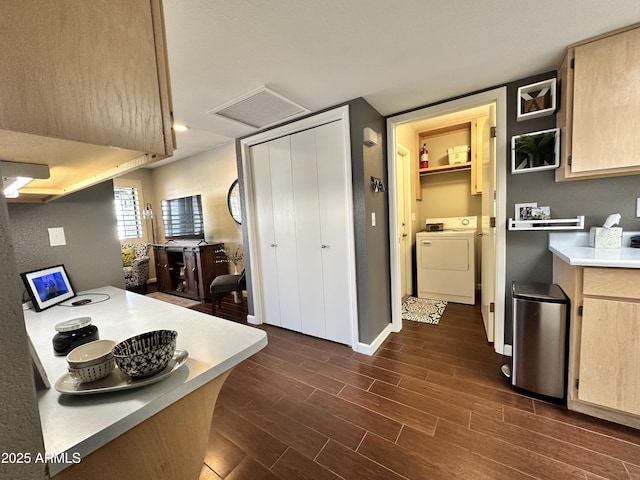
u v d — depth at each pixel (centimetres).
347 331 251
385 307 264
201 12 117
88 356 75
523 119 194
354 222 229
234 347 85
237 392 189
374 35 140
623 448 129
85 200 171
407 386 186
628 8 126
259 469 129
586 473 118
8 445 35
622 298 134
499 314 219
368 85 194
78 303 142
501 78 192
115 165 75
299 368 217
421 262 371
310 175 257
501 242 211
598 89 151
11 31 40
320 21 127
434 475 121
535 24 136
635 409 134
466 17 129
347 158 225
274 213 289
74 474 57
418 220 416
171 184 522
